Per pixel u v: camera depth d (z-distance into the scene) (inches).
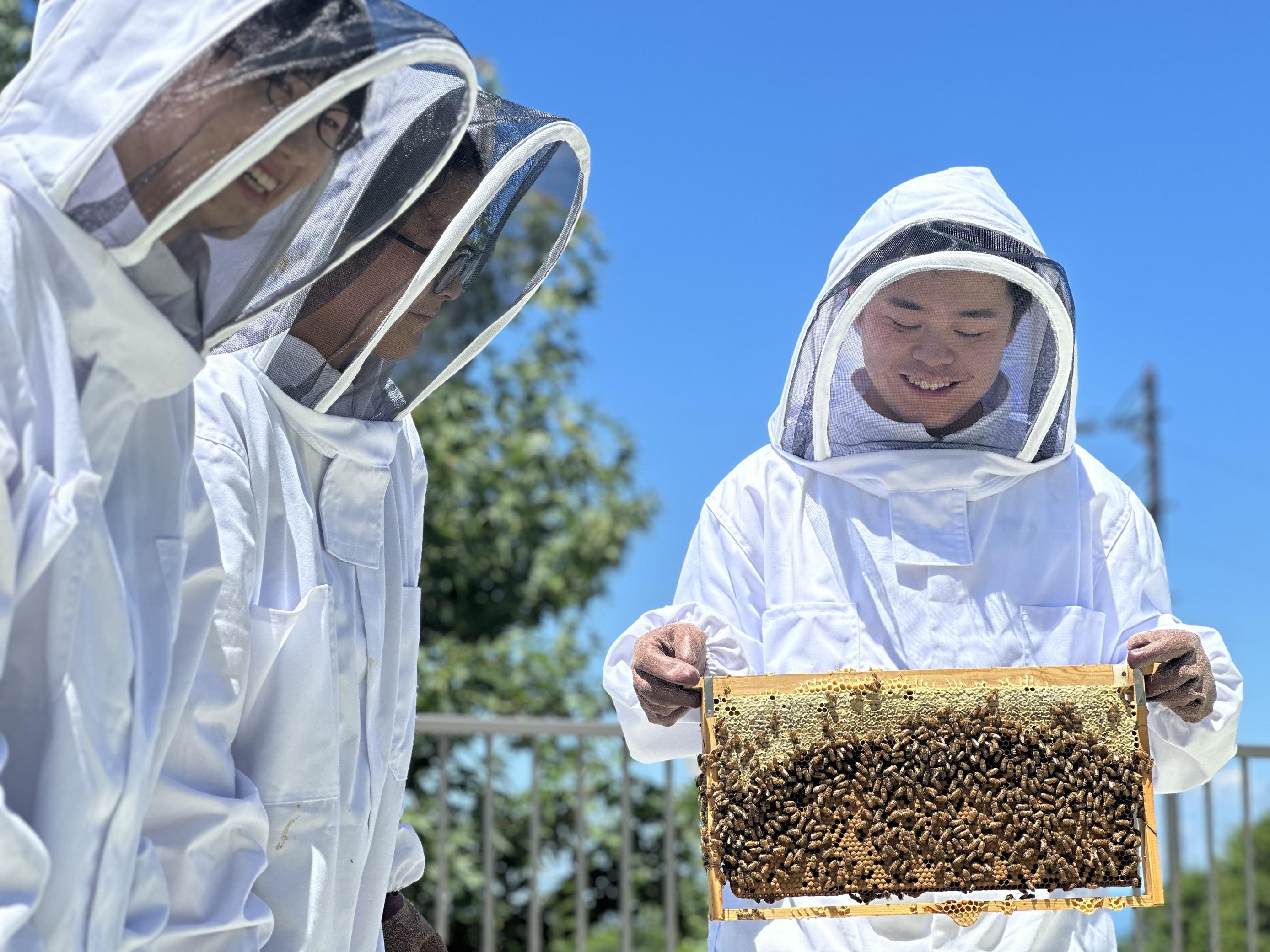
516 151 95.5
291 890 88.6
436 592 487.5
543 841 419.5
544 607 506.6
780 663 117.0
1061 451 119.8
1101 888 104.2
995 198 119.5
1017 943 108.3
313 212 81.1
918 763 101.3
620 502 521.0
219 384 92.8
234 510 88.4
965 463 118.3
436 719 194.9
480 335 103.5
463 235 94.5
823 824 101.2
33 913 64.4
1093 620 117.3
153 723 71.8
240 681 86.0
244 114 70.3
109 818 68.4
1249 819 201.2
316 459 97.0
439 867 193.9
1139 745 102.3
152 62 70.6
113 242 70.2
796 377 119.6
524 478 502.3
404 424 112.0
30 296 68.4
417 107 82.0
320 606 92.0
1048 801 101.1
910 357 114.8
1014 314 114.0
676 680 109.0
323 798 90.3
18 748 66.4
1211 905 201.0
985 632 115.0
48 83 72.2
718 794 101.7
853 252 116.3
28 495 65.6
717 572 124.1
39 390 67.6
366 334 94.5
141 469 75.4
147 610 73.4
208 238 74.1
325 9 71.8
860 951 108.9
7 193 69.6
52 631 66.2
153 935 74.7
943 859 100.6
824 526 120.6
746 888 101.0
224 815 82.5
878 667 114.6
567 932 414.0
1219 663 115.7
